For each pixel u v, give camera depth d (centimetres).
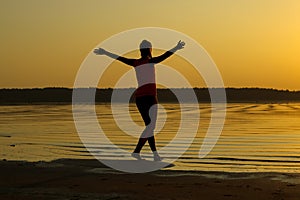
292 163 1195
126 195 758
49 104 8100
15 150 1448
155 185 828
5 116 3731
